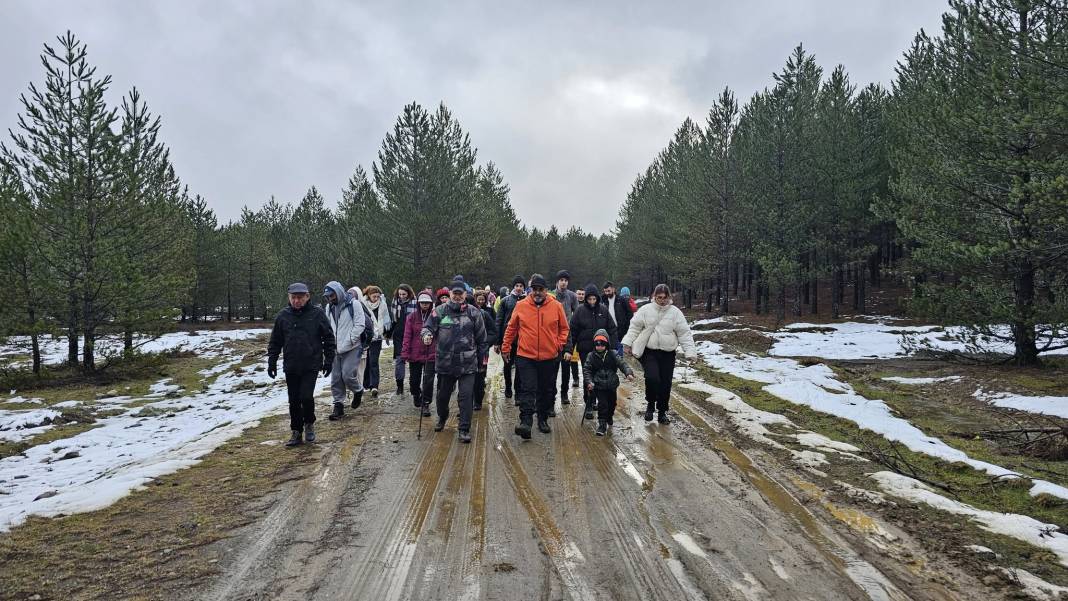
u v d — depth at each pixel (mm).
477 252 28438
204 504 4641
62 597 3172
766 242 28109
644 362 7492
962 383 11164
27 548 3811
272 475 5410
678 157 40344
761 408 8609
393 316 10508
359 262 29219
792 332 23422
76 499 4750
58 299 15164
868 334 21906
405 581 3350
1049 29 11039
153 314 16406
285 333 6488
